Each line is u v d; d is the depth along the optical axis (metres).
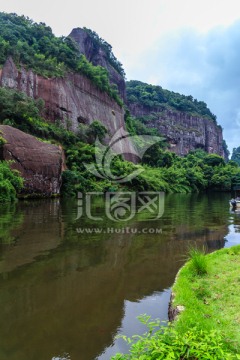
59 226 11.41
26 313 4.47
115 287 5.60
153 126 89.50
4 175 19.77
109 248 8.48
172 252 8.26
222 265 5.98
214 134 106.94
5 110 27.19
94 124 38.25
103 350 3.57
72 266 6.77
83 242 9.07
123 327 4.11
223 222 14.12
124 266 6.89
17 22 50.66
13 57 37.06
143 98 97.69
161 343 2.48
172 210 19.33
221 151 110.75
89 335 3.89
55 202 20.23
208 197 36.53
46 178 22.91
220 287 4.80
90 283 5.77
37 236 9.58
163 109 96.69
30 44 45.81
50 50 45.28
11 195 19.45
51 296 5.11
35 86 37.03
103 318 4.36
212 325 3.48
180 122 97.88
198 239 10.11
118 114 56.03
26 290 5.37
